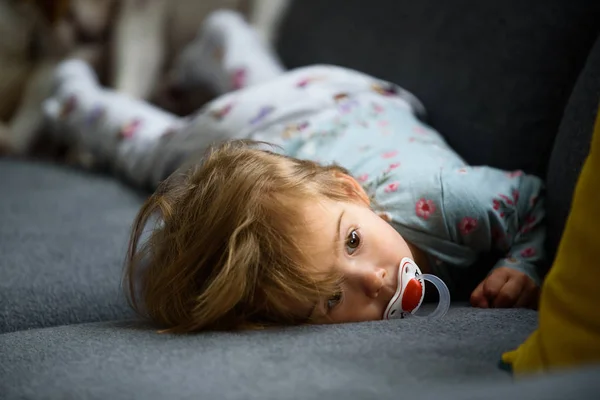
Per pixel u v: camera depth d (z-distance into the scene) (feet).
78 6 6.91
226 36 5.69
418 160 3.34
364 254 2.60
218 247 2.62
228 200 2.67
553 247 3.14
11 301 3.15
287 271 2.51
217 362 2.04
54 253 3.73
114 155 5.36
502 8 3.85
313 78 4.42
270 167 2.80
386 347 2.07
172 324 2.63
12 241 3.95
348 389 1.77
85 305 3.22
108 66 6.97
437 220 3.03
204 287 2.60
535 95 3.60
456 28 4.14
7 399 1.95
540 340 1.87
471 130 3.93
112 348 2.28
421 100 4.33
